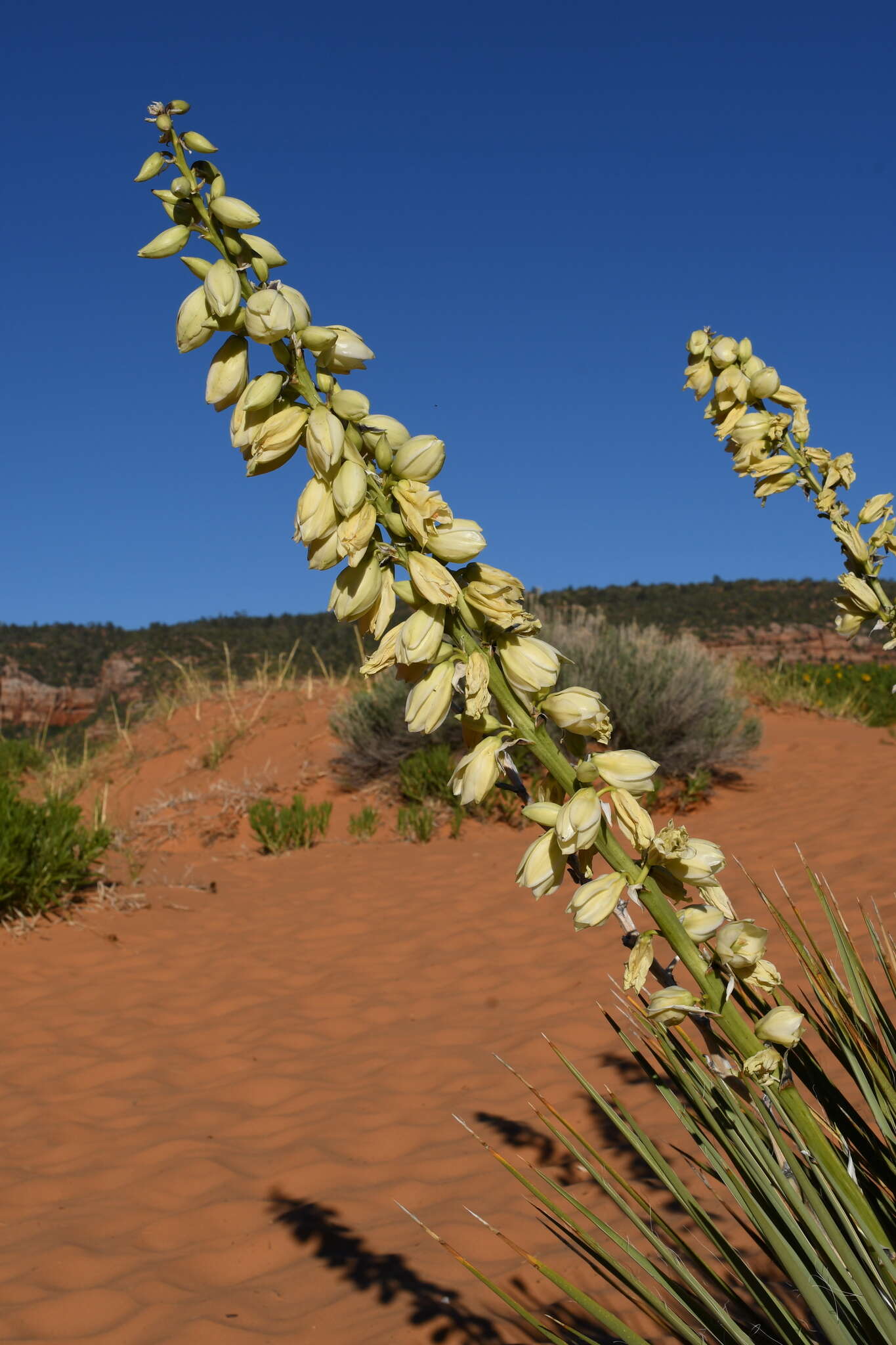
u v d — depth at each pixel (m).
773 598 37.31
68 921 5.82
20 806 6.07
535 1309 2.24
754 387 1.73
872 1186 1.35
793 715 12.27
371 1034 4.27
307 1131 3.41
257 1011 4.62
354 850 7.48
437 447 1.04
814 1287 1.10
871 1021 1.64
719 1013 1.02
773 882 5.46
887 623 1.68
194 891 6.55
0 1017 4.62
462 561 1.04
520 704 1.03
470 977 4.81
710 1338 1.33
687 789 8.06
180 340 1.05
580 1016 4.12
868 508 1.69
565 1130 3.19
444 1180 2.98
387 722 8.64
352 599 1.05
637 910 3.86
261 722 10.64
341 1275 2.51
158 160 1.05
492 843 7.34
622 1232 2.47
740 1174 1.24
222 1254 2.67
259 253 1.06
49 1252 2.68
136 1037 4.39
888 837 5.89
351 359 1.08
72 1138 3.46
